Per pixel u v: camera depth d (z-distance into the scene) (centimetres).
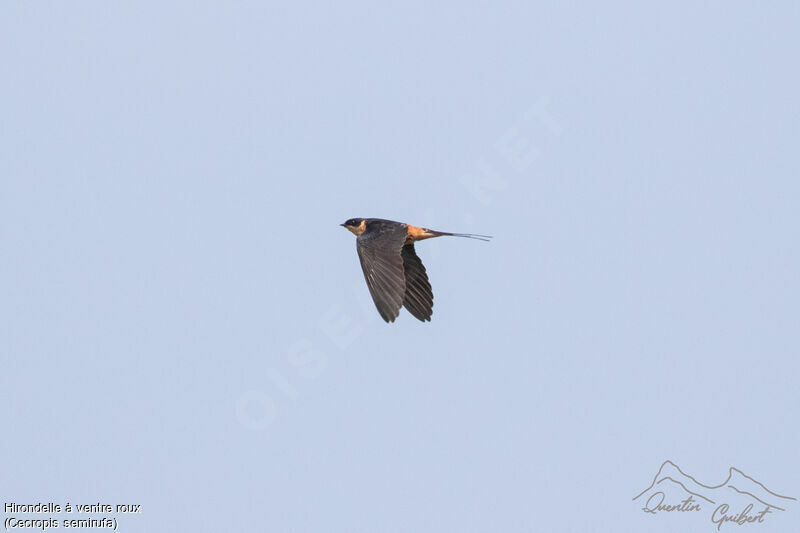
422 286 1562
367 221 1568
